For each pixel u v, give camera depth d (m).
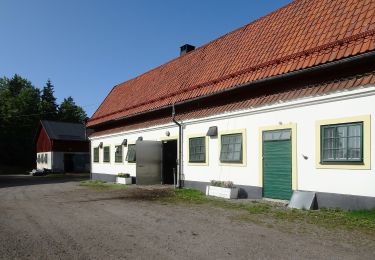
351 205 10.73
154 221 10.08
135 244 7.68
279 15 16.45
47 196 17.53
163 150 21.23
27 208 13.23
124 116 24.53
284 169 12.95
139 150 20.69
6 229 9.41
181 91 19.25
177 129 19.27
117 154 26.28
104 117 28.17
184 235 8.39
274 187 13.37
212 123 16.64
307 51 12.62
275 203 12.76
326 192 11.44
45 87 88.50
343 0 13.37
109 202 14.34
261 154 13.89
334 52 11.61
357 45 11.00
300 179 12.29
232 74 15.86
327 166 11.42
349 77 11.34
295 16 15.27
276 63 13.74
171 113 20.28
